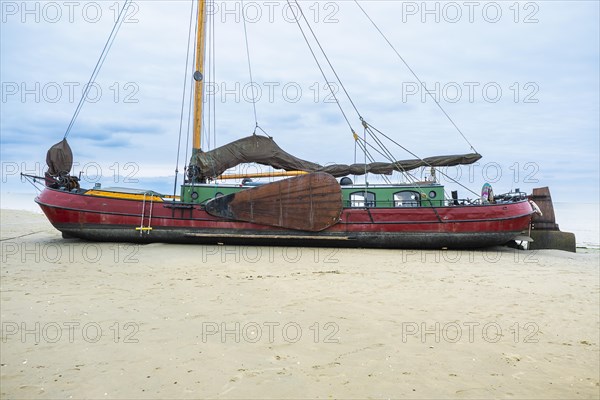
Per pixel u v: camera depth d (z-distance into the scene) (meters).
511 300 7.57
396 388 3.96
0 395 3.72
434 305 7.10
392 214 15.09
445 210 15.14
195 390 3.87
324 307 6.82
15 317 5.96
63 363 4.43
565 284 9.18
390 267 11.30
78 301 6.90
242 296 7.49
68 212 14.62
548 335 5.61
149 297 7.30
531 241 16.06
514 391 3.95
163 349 4.87
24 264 10.42
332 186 15.02
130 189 16.12
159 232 15.05
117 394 3.77
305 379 4.13
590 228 37.56
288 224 15.01
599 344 5.28
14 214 31.58
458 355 4.84
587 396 3.88
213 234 15.05
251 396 3.77
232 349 4.90
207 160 15.84
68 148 15.94
